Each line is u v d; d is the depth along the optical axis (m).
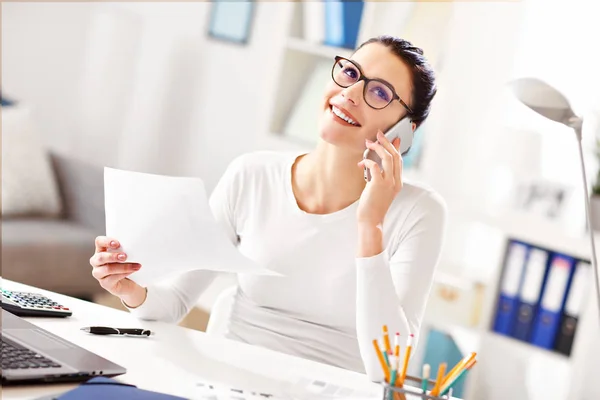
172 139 5.06
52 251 3.70
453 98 3.81
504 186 3.67
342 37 3.88
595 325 3.00
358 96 1.80
